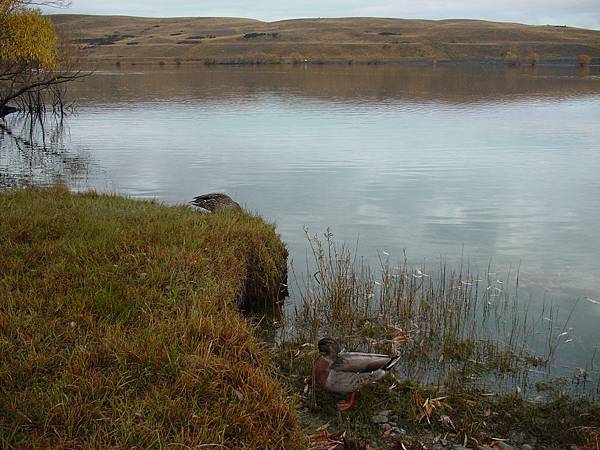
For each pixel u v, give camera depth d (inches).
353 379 286.5
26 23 1298.0
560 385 318.3
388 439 264.7
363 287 438.9
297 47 6491.1
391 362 299.4
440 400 294.0
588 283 479.2
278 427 232.8
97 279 320.8
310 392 298.7
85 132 1390.3
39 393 226.4
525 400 301.1
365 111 1840.6
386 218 675.4
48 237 382.0
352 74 4092.0
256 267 426.0
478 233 624.4
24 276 323.0
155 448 209.8
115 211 458.6
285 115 1718.8
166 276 337.4
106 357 252.1
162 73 3983.8
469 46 6648.6
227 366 255.9
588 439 266.5
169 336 269.6
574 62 5954.7
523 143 1241.4
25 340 260.2
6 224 390.9
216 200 553.3
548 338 375.6
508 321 399.2
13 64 1402.6
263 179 878.4
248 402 240.2
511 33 7258.9
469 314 409.7
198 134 1343.5
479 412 288.8
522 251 565.3
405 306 401.1
